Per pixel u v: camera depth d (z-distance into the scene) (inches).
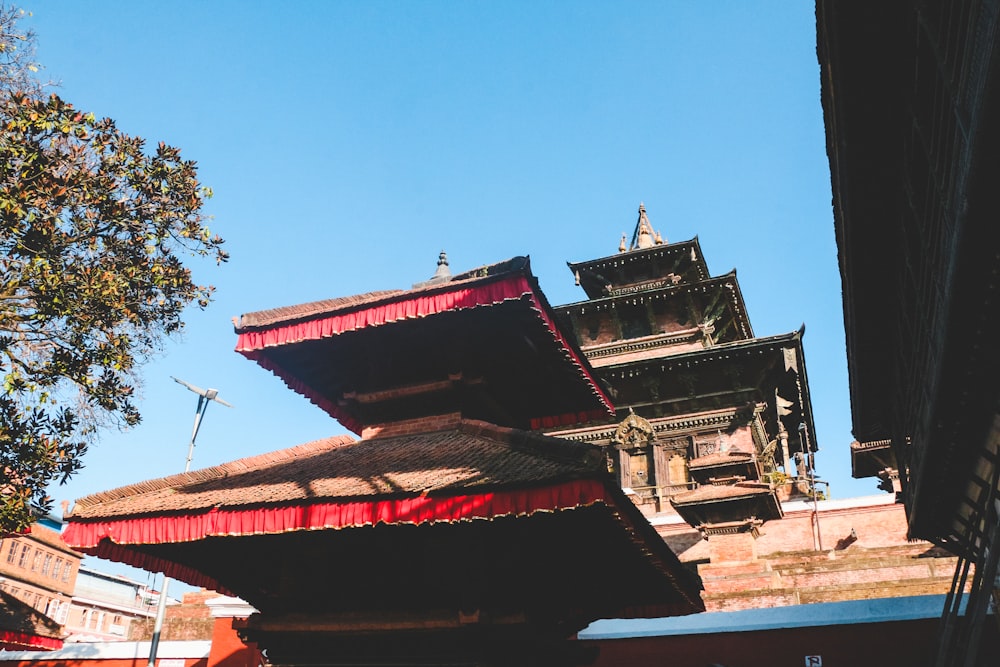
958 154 301.9
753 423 1660.9
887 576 935.0
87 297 603.2
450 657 383.9
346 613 406.9
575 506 335.3
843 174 446.0
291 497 394.9
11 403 597.6
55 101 590.9
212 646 909.8
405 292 469.4
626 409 1774.1
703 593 973.2
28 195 572.7
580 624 490.0
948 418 446.3
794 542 1359.5
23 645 1060.5
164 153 673.0
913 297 510.9
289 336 487.2
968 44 257.6
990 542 435.5
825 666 687.7
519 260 438.0
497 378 533.0
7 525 581.3
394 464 426.9
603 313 2058.3
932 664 591.2
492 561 397.7
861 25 351.6
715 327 2041.1
